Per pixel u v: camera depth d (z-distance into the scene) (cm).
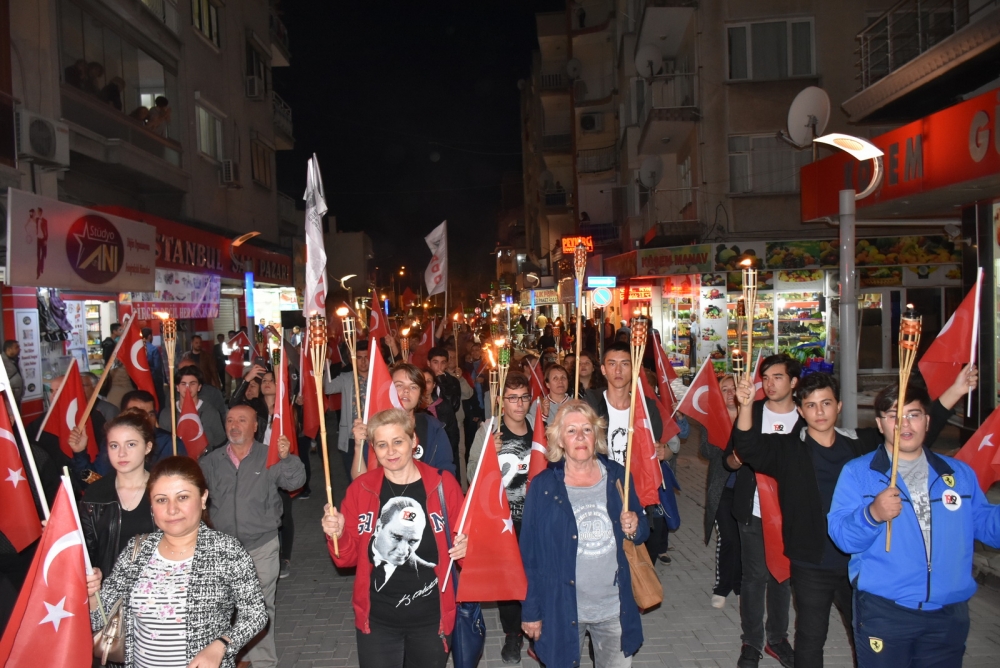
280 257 2744
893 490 337
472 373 1317
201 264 1900
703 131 2117
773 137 2031
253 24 2656
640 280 2517
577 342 561
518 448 536
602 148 3744
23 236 924
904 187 1037
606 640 400
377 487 392
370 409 479
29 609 312
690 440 1358
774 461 428
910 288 1973
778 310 2009
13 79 1309
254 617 339
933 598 351
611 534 397
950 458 371
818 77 2006
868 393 1725
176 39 1977
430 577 383
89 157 1524
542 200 4775
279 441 521
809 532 416
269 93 2830
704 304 2022
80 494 502
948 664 359
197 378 727
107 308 1491
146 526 407
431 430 558
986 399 1039
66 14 1455
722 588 580
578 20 3850
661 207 2598
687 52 2261
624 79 3161
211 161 2212
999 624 552
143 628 325
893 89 1202
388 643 382
